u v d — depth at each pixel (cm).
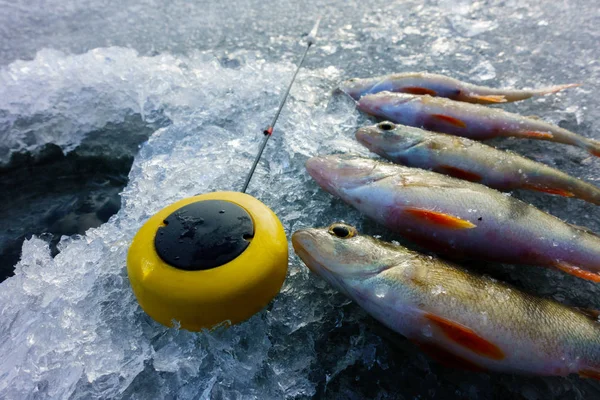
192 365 14
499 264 18
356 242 16
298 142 25
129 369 14
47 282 17
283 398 14
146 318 15
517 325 14
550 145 25
